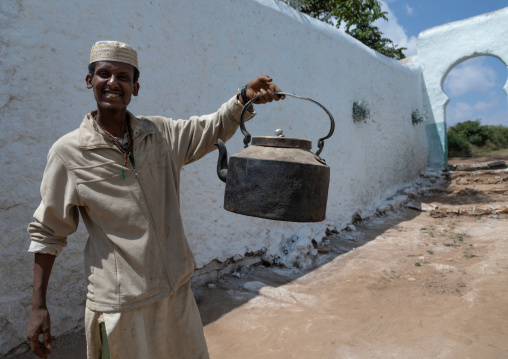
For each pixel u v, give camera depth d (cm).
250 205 172
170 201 184
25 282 318
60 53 338
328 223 682
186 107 450
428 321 369
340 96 740
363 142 820
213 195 480
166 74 428
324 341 336
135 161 174
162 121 194
